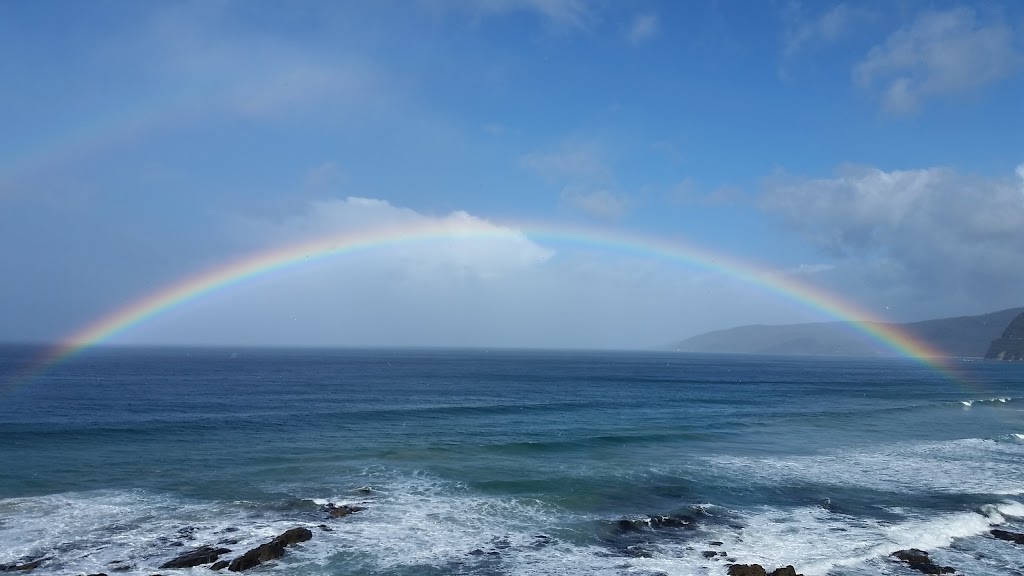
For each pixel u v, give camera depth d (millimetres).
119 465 28188
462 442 35750
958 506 23203
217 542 17859
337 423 43531
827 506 23000
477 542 18547
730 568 16234
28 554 16734
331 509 21203
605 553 17875
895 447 35812
